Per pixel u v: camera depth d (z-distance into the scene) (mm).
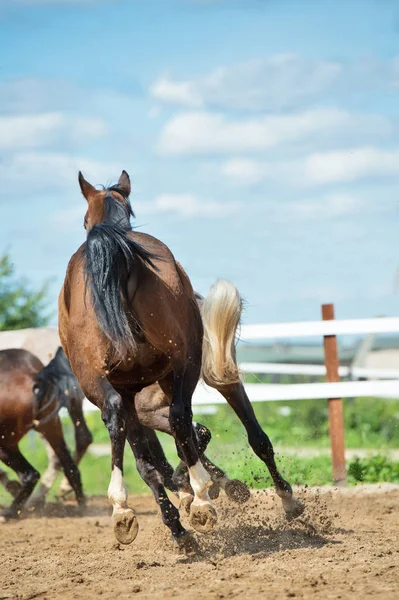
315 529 10438
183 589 7859
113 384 10016
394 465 16984
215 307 11023
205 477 9188
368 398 29438
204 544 10086
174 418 9133
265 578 8086
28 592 8188
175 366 9375
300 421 27594
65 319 10055
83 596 7871
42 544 11641
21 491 15266
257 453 11195
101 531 13164
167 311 9273
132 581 8453
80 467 21562
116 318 8797
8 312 36656
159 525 11633
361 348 38219
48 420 15703
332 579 7867
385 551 9234
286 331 16797
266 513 12898
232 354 11109
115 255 8914
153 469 10086
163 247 9891
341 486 16000
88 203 10828
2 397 15344
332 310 17000
